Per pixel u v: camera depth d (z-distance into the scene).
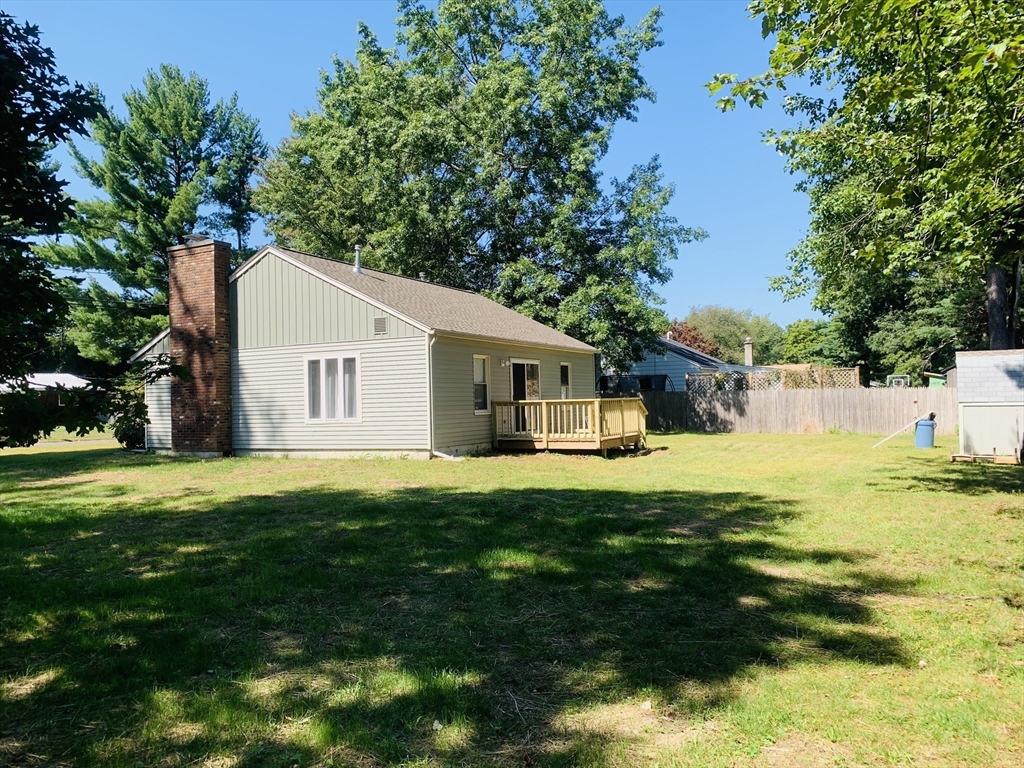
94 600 4.92
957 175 6.04
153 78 33.28
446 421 15.71
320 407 16.45
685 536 6.81
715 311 76.62
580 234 26.42
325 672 3.63
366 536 6.93
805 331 53.72
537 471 12.79
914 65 5.92
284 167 35.56
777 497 9.28
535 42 27.25
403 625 4.35
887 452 16.48
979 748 2.82
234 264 35.47
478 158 27.62
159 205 33.19
